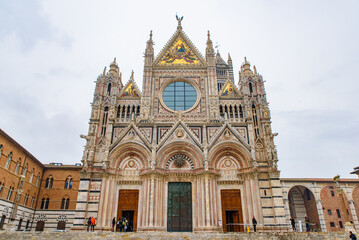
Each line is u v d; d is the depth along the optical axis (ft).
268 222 125.29
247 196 133.08
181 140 141.69
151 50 177.17
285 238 96.27
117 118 156.76
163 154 141.18
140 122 153.58
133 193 135.44
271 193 130.52
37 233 92.02
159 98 164.86
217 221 128.88
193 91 169.48
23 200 158.40
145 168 137.08
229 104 163.32
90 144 141.38
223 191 136.36
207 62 174.09
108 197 130.62
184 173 137.59
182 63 176.45
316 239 96.94
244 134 146.82
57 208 176.65
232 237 93.86
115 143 141.28
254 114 156.35
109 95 160.97
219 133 143.95
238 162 142.61
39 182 180.86
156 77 171.42
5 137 133.39
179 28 188.03
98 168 136.36
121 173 139.13
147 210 127.03
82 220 124.16
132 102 162.81
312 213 199.41
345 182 194.49
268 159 136.15
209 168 135.03
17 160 149.07
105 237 90.48
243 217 130.93
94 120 148.77
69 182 183.93
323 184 193.88
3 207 136.05
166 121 157.99
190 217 131.64
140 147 141.18
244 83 164.04
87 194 129.29
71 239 88.43
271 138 144.25
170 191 136.56
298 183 193.16
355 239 91.61
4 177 135.74
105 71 166.20
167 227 129.70
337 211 187.21
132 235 92.53
